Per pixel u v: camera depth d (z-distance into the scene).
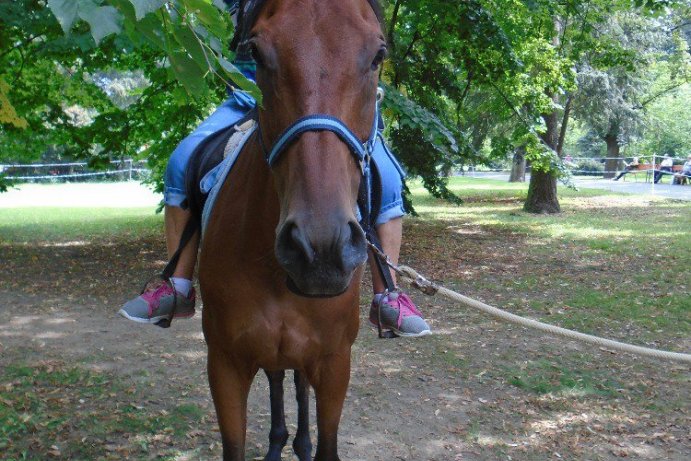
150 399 5.11
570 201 23.39
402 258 11.59
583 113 32.09
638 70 31.59
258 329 2.61
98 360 6.07
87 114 34.31
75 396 5.13
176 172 3.24
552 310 7.95
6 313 7.75
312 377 2.81
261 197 2.48
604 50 18.72
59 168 38.78
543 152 15.61
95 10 1.49
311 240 1.88
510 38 13.41
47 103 12.13
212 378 2.77
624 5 17.22
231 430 2.76
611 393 5.28
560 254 11.97
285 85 2.03
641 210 19.89
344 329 2.75
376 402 5.11
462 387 5.43
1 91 8.44
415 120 9.29
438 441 4.46
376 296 3.23
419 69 12.58
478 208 21.41
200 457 4.19
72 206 22.03
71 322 7.43
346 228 1.91
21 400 4.95
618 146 38.66
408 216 18.30
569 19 19.06
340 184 1.96
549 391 5.34
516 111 15.00
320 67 2.01
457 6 11.13
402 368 5.90
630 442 4.45
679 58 31.50
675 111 45.34
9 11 7.25
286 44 2.03
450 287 9.32
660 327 7.21
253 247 2.53
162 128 12.34
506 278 9.90
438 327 7.27
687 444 4.42
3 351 6.29
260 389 5.48
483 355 6.27
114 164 13.46
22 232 14.95
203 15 1.88
